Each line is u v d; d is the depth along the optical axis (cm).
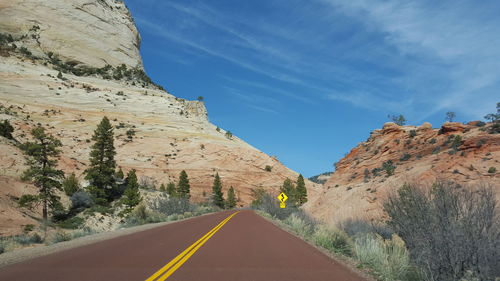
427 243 680
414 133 4388
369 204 2359
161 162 12988
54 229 4381
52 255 1046
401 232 853
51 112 13812
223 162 14062
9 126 6981
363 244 1059
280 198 3728
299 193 10200
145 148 13500
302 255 1073
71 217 5247
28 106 13612
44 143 5188
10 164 5491
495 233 634
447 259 645
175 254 1063
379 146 4709
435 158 2938
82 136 12512
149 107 18325
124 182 7731
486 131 3011
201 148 14400
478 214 653
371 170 4044
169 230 1988
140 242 1380
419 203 752
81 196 5878
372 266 862
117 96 18400
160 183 11769
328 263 933
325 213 3062
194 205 5559
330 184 4353
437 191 733
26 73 16862
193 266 867
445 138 3734
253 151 15400
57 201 5006
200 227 2231
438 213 687
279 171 15075
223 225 2425
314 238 1450
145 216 3002
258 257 1026
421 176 2486
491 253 602
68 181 6091
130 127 14962
